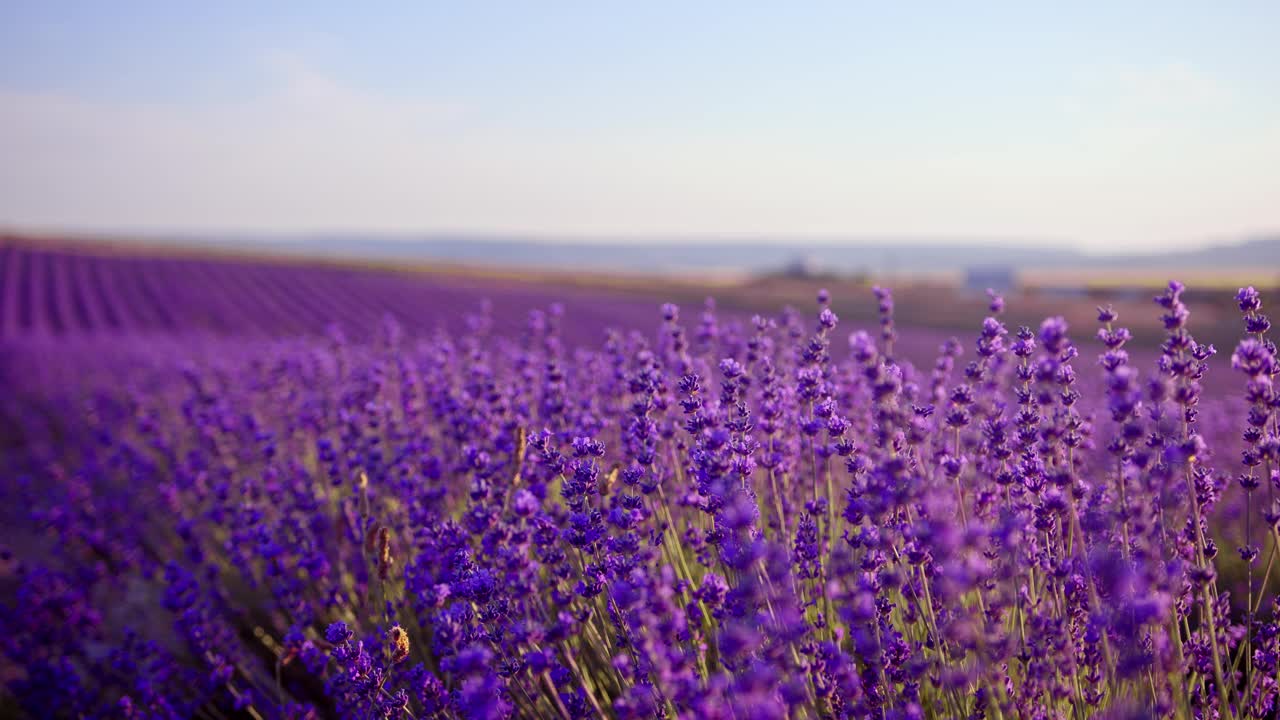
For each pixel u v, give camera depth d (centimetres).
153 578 580
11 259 5125
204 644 399
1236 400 718
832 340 1673
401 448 483
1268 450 261
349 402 614
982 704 240
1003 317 2853
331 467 473
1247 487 277
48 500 741
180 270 5150
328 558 467
